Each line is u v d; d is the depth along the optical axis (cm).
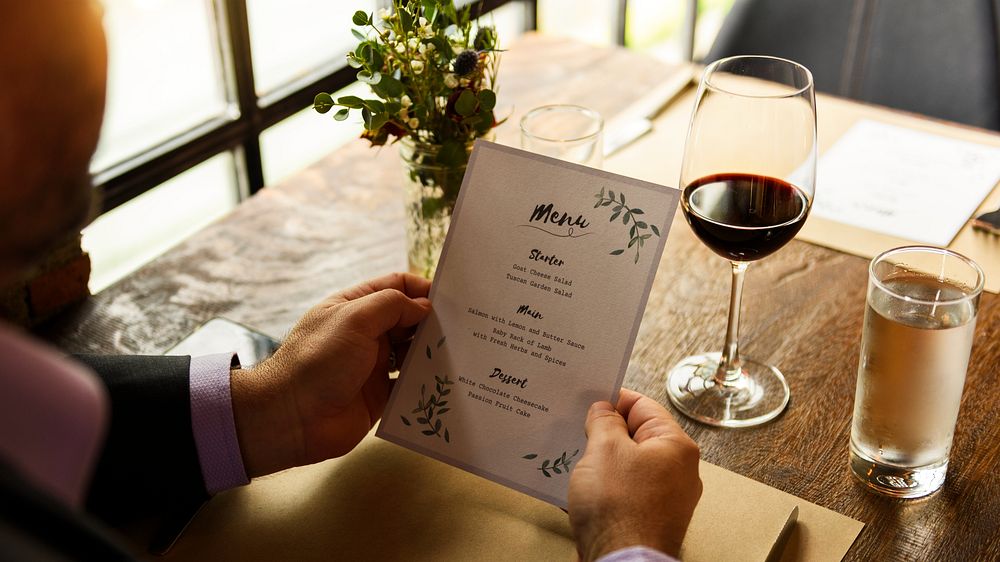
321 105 97
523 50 170
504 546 78
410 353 86
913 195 125
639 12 284
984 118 172
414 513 81
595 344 81
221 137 165
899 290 84
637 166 133
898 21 175
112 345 104
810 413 94
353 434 87
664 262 118
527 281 84
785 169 88
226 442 82
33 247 50
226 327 105
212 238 123
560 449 81
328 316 86
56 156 48
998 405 94
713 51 182
